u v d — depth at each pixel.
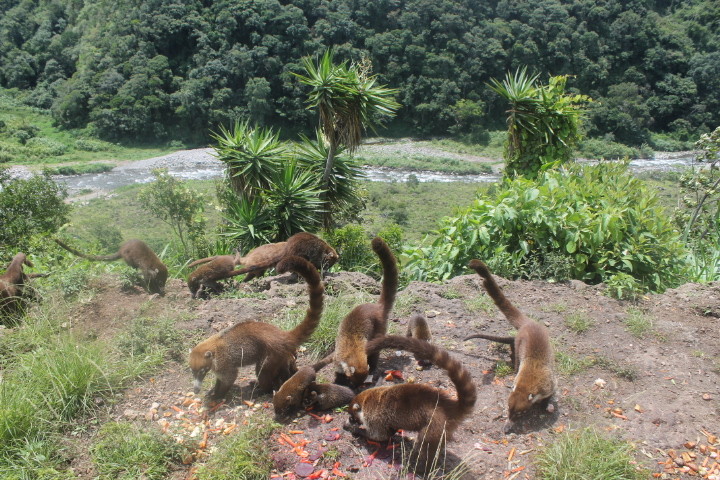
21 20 77.81
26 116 63.66
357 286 6.32
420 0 70.69
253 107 61.03
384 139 65.88
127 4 68.31
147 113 59.19
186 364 4.38
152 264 5.59
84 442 3.52
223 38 64.94
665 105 65.06
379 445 3.51
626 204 6.70
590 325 4.96
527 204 6.49
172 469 3.32
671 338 4.79
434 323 5.05
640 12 76.19
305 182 9.84
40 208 10.45
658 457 3.43
